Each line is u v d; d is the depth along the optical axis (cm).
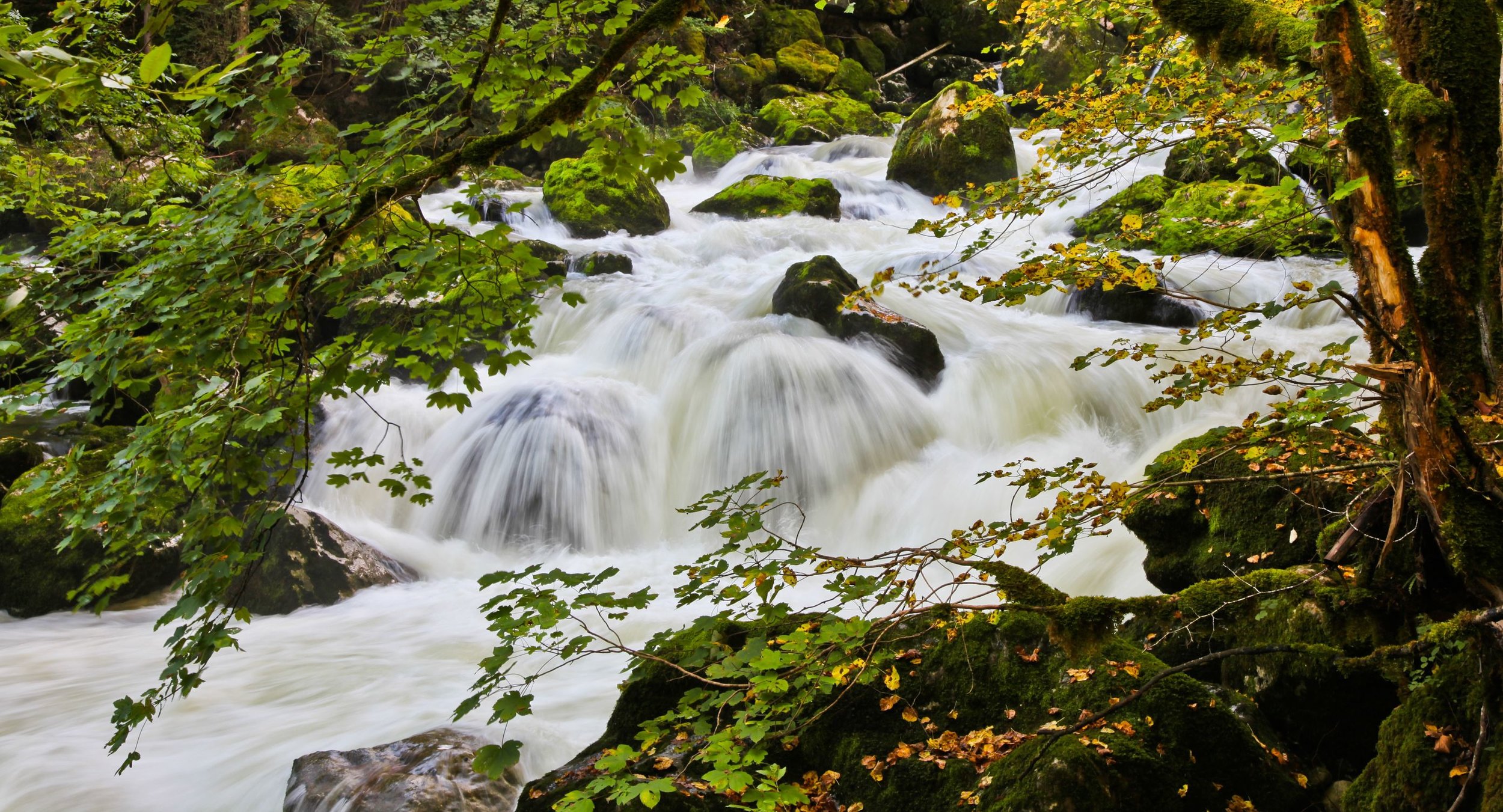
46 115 604
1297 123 233
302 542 680
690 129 1822
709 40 2227
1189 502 389
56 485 251
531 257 246
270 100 230
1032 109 1844
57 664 581
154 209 291
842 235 1366
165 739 463
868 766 296
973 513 700
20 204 599
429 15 241
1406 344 227
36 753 453
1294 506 347
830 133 2056
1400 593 243
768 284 1071
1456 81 238
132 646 614
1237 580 275
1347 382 226
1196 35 259
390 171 238
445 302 252
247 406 230
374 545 738
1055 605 276
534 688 494
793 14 2392
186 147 484
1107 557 512
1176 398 250
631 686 333
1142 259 952
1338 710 291
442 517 820
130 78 205
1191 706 280
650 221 1423
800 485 786
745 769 288
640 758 296
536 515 798
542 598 251
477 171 277
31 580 675
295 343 260
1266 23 246
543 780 311
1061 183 312
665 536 805
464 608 664
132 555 266
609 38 259
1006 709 298
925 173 1559
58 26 207
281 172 252
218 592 231
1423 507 228
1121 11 461
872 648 265
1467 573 216
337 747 440
